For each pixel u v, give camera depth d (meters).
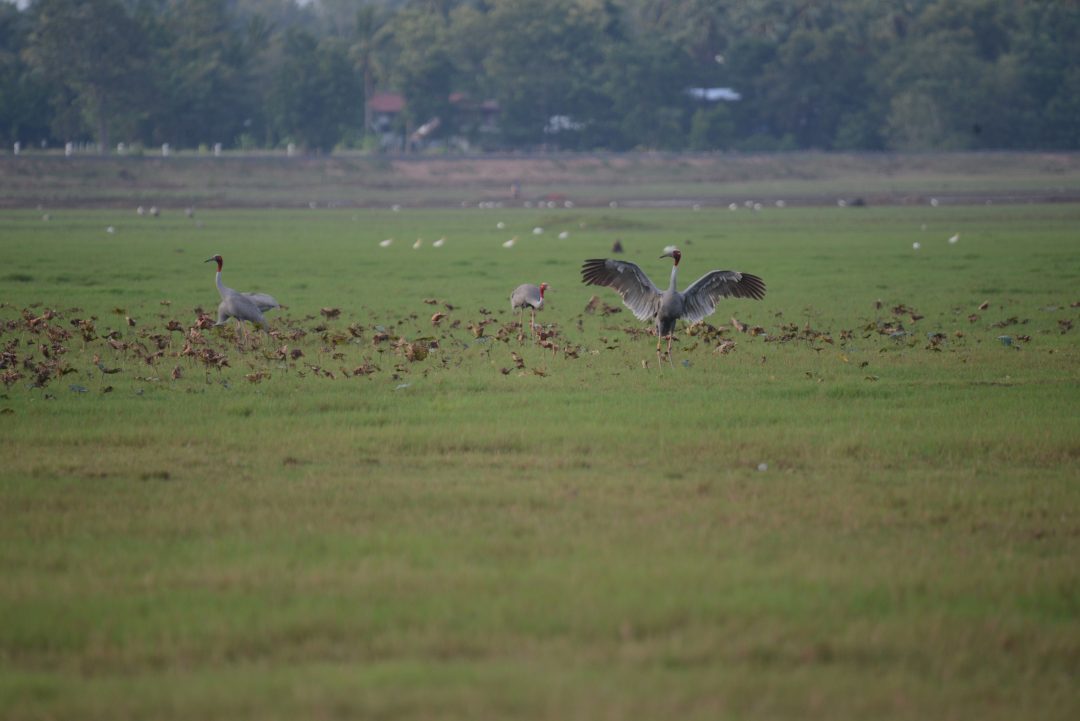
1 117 115.44
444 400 17.55
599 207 92.31
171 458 13.89
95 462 13.62
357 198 100.06
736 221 74.88
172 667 8.12
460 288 36.66
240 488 12.47
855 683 7.91
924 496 12.25
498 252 52.59
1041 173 117.19
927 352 22.45
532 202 96.88
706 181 115.75
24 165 97.56
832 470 13.52
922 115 126.00
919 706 7.64
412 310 30.27
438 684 7.76
